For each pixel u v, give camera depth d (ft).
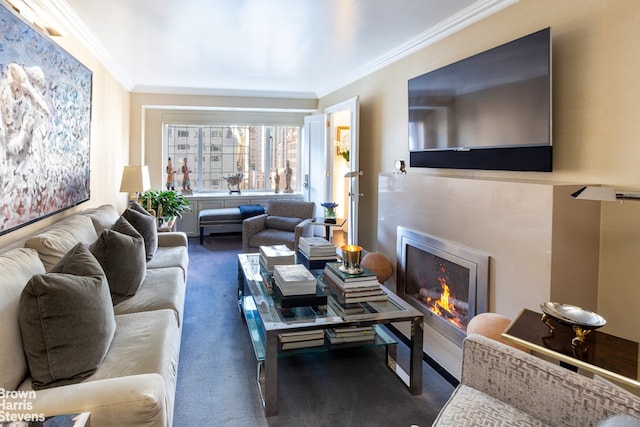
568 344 4.99
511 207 7.04
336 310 7.30
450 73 9.22
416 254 10.18
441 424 4.14
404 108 12.40
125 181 13.94
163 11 9.13
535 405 4.22
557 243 6.31
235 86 18.65
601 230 6.74
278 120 22.38
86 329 4.96
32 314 4.63
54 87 8.20
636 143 6.04
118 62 13.96
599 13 6.49
